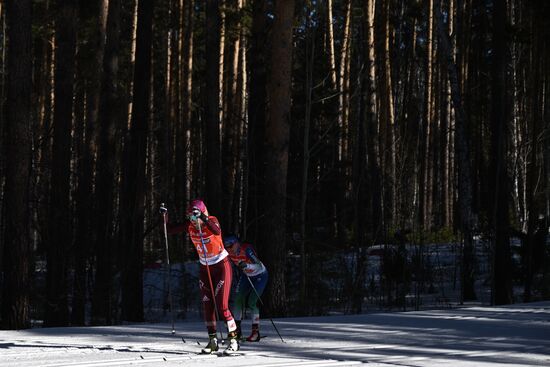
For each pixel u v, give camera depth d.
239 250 9.89
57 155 16.28
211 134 17.52
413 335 10.84
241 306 9.98
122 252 18.17
